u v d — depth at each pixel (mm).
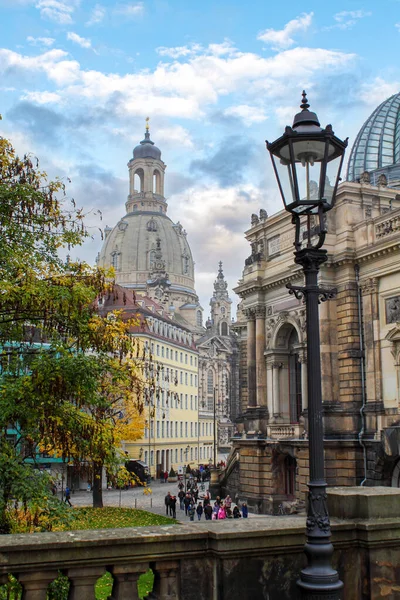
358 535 11805
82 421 23375
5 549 9422
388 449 52906
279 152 12492
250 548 10883
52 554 9672
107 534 10383
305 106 12852
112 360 26500
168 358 136375
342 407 59375
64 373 22359
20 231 24281
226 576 10719
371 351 58062
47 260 24797
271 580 11023
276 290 69188
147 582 19797
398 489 13203
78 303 23500
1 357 24406
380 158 92500
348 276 60062
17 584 11398
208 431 170375
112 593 10266
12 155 25578
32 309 22859
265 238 72000
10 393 22203
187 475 122812
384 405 56750
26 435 23031
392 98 97250
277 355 68812
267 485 67188
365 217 61562
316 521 10508
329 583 10141
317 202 11945
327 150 12055
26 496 20547
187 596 10562
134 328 120500
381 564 11719
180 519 64875
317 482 10711
